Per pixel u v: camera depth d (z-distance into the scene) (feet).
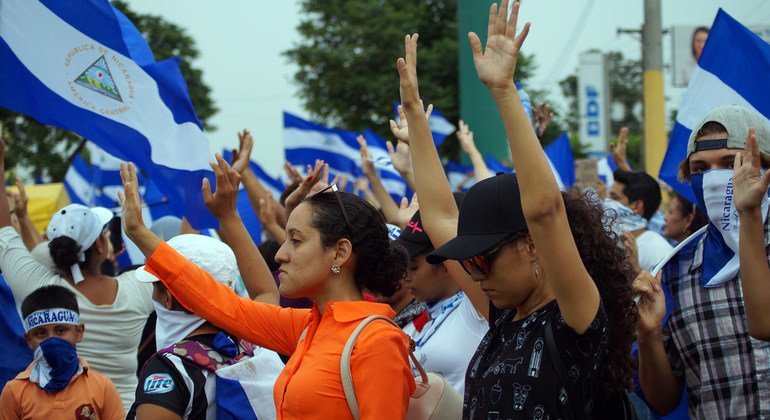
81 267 14.60
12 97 14.70
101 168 30.22
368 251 9.81
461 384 11.78
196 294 10.53
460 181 35.78
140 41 16.49
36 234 18.26
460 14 32.71
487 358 8.79
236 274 11.83
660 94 49.67
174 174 15.89
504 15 8.26
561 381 8.07
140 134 15.61
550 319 8.31
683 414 11.93
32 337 12.95
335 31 81.15
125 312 14.84
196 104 79.00
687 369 10.87
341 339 9.30
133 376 15.12
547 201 7.93
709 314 10.67
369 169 19.97
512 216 8.48
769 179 9.19
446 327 12.25
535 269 8.54
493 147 32.65
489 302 9.82
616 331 8.73
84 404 12.83
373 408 8.89
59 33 15.08
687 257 11.23
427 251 12.59
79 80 15.21
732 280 10.62
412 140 10.77
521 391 8.18
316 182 13.65
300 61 81.76
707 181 10.68
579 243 8.75
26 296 14.01
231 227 12.26
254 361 10.99
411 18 82.79
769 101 14.30
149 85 15.80
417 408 9.86
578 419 8.11
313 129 28.45
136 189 10.64
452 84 78.33
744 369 10.41
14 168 63.52
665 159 15.05
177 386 10.34
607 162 35.40
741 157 10.18
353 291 9.90
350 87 79.97
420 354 12.23
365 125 79.97
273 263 16.92
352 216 9.77
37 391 12.78
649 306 10.41
